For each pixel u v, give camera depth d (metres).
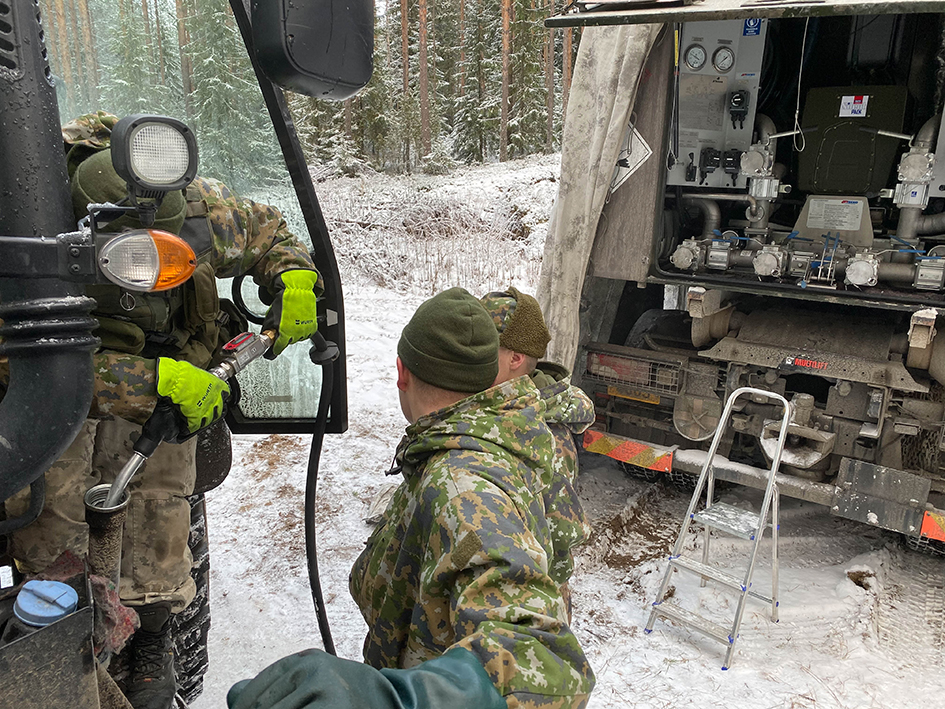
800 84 4.73
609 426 4.62
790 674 3.09
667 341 4.53
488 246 13.17
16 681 0.93
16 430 0.98
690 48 4.18
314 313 2.11
